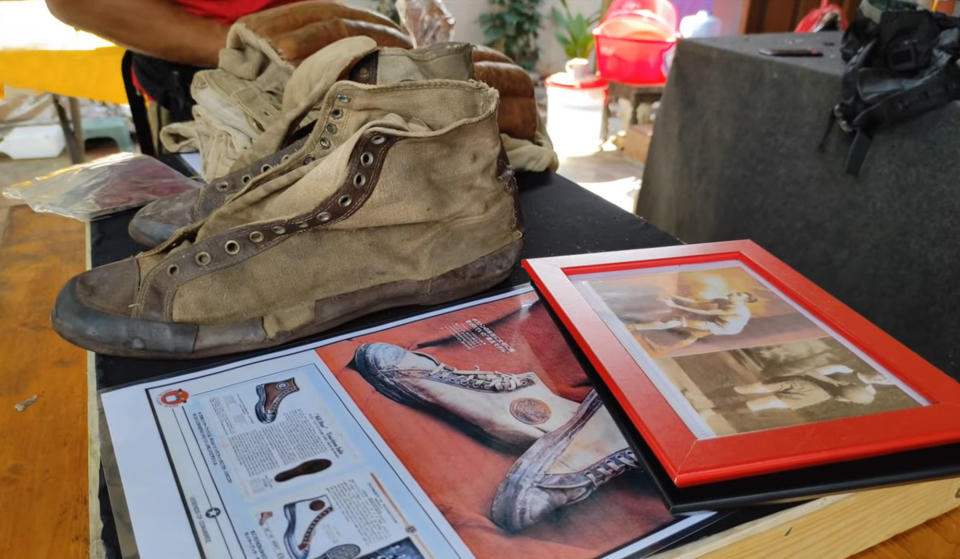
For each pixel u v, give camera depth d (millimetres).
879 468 368
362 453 423
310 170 562
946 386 421
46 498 504
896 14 1089
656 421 383
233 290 517
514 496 394
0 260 882
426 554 354
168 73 1220
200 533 363
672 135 1666
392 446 429
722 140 1473
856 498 425
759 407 402
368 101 587
